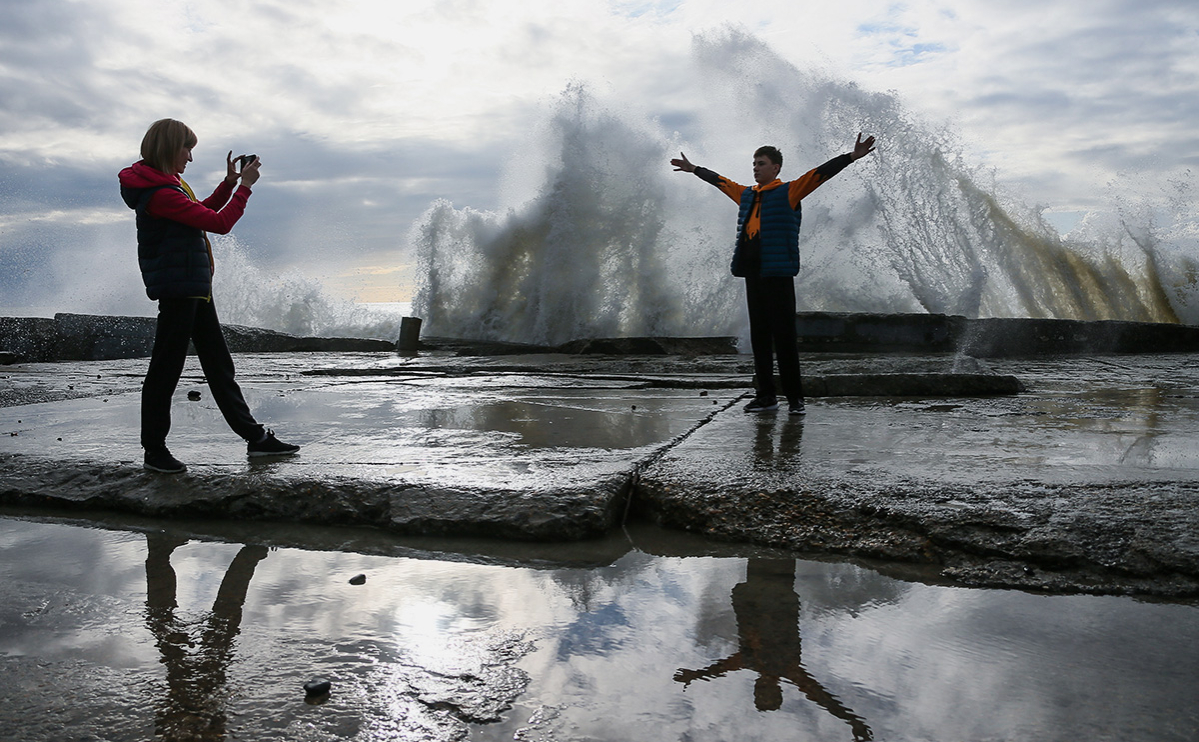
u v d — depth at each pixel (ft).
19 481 11.09
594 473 10.37
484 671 5.87
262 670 5.93
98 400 19.34
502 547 8.96
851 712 5.22
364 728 5.10
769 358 16.84
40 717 5.27
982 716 5.14
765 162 16.44
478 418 16.12
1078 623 6.59
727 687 5.58
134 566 8.44
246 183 11.23
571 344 42.88
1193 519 8.00
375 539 9.32
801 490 9.50
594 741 4.91
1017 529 8.09
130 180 10.55
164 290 10.72
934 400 19.35
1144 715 5.11
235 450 12.47
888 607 7.03
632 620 6.83
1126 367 30.50
